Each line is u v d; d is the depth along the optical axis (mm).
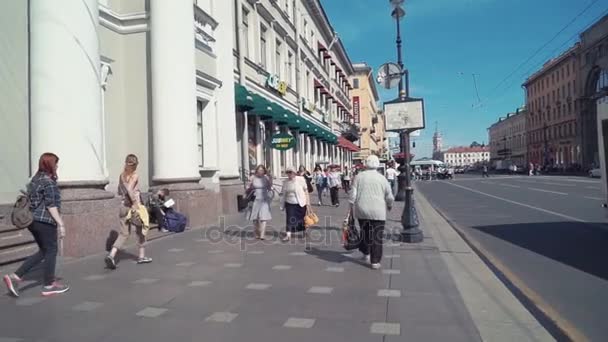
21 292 6355
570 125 84375
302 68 32250
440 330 4789
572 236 10844
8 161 9016
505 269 7715
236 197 16484
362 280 6879
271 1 24844
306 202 10883
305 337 4625
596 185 32062
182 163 12438
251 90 21172
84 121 9094
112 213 9375
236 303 5773
